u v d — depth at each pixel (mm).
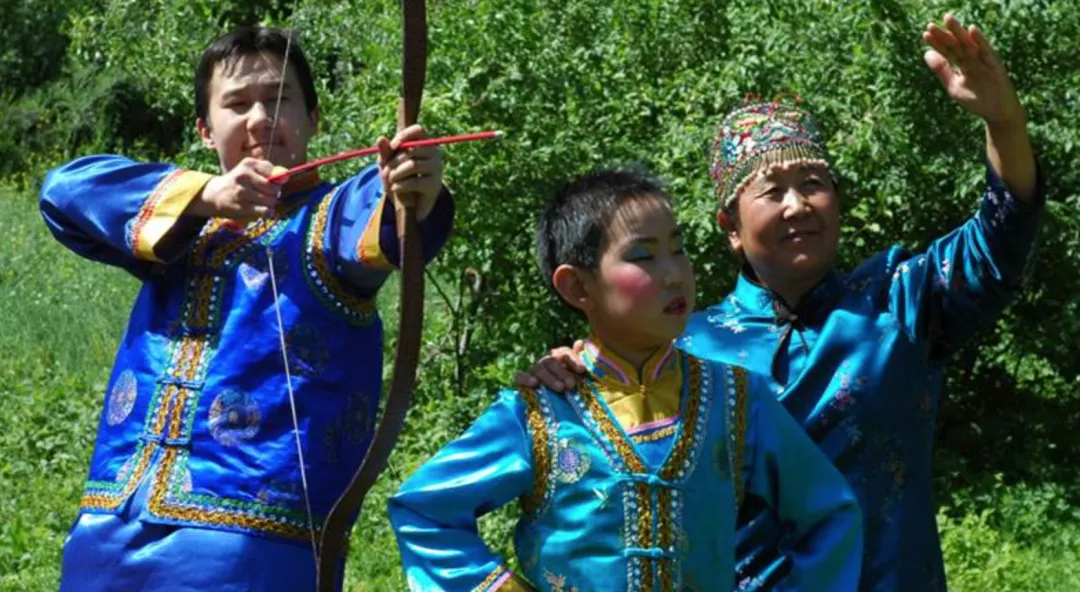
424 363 11805
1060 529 10555
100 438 5078
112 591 4852
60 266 17562
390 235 4703
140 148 24766
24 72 30203
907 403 5246
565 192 4590
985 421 12281
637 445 4367
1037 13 11008
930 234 11328
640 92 11039
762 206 5258
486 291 11461
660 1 11211
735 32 11234
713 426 4457
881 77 10820
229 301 4969
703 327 5504
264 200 4777
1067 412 12438
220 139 5215
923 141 10922
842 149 10758
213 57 5246
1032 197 5137
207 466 4832
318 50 12172
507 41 10727
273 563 4777
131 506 4867
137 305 5168
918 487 5277
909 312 5285
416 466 10555
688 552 4355
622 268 4395
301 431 4859
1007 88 5020
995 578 9508
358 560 9469
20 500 10570
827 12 11039
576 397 4430
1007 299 5289
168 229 4879
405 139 4402
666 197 4500
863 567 5141
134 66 12836
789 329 5332
